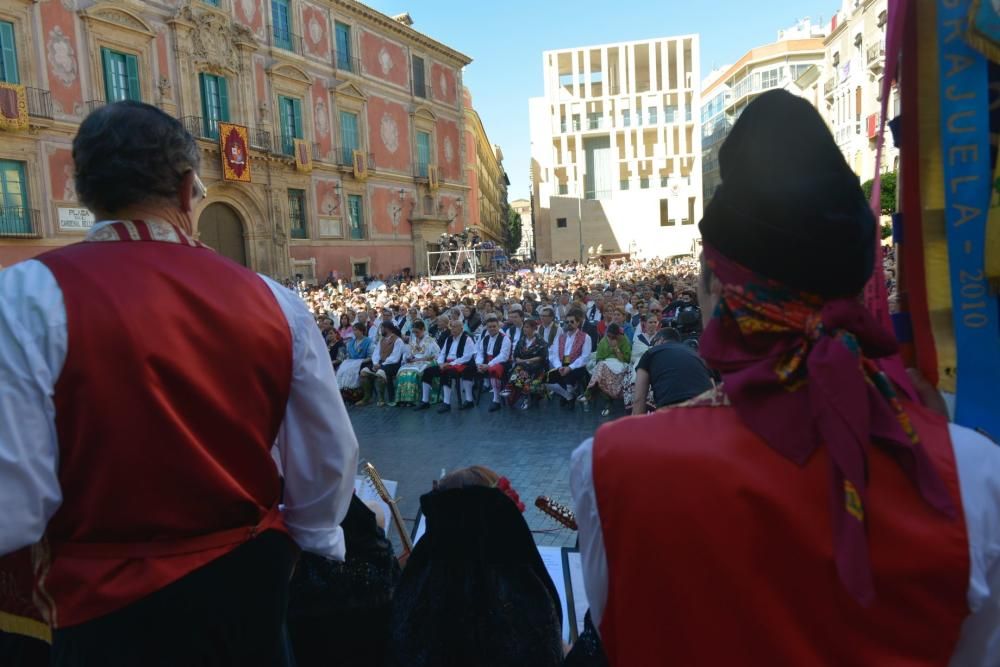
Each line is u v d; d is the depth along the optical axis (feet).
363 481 11.30
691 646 2.89
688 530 2.90
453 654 7.25
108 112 4.74
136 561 4.15
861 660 2.75
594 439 3.37
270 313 4.74
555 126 210.79
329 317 46.68
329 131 114.42
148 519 4.13
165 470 4.11
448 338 35.40
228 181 93.97
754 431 2.98
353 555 7.86
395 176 129.90
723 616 2.85
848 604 2.74
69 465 3.99
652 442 3.13
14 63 70.38
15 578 4.38
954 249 3.92
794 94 3.25
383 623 7.95
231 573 4.43
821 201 2.99
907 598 2.74
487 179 274.98
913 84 4.04
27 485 3.80
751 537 2.82
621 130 207.72
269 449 4.72
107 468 4.00
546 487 21.15
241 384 4.45
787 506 2.80
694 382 11.45
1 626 4.54
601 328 35.76
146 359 4.07
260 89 100.83
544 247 219.00
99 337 4.01
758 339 3.16
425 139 140.26
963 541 2.75
